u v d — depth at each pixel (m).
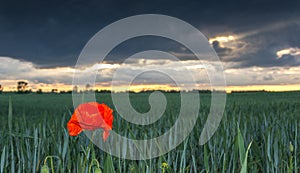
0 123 4.34
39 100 17.44
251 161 2.69
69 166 2.17
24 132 3.24
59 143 2.89
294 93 19.55
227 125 3.71
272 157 2.85
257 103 10.41
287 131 3.96
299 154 3.36
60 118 4.71
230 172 3.00
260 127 4.35
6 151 2.61
